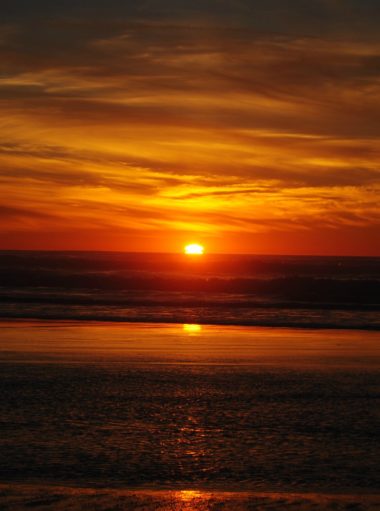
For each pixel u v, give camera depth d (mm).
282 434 8562
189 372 13148
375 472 6969
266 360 14789
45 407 10016
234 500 5719
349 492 6289
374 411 9914
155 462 7312
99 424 9031
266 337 19078
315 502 5652
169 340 18172
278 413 9758
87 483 6559
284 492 6273
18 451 7680
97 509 5434
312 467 7145
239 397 10875
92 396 10836
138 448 7875
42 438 8273
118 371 13188
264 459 7445
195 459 7434
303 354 15742
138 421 9234
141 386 11711
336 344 17594
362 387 11734
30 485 6227
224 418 9445
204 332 20188
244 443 8133
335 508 5484
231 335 19469
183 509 5473
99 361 14422
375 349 16672
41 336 18781
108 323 22594
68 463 7234
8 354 15344
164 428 8852
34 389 11352
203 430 8766
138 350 16172
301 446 7992
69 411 9773
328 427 8953
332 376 12812
